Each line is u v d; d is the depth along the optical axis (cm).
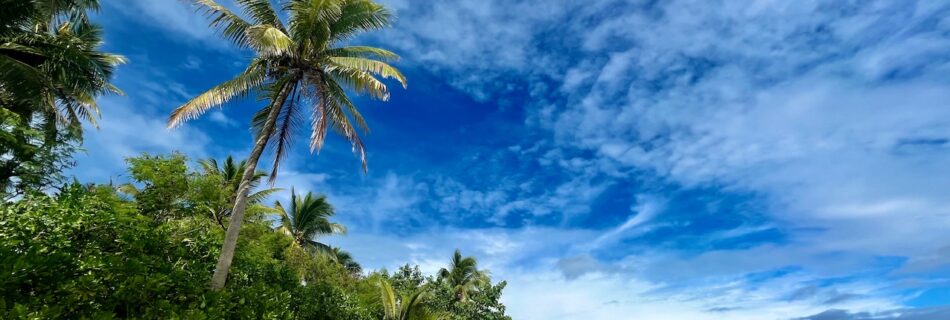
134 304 765
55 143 1128
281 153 1417
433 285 3556
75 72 1656
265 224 2123
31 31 1585
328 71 1440
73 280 680
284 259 2038
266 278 1362
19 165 1041
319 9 1341
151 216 1325
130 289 755
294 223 3028
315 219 3056
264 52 1268
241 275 1233
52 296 649
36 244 702
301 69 1395
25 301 605
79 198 859
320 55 1427
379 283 2442
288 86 1417
